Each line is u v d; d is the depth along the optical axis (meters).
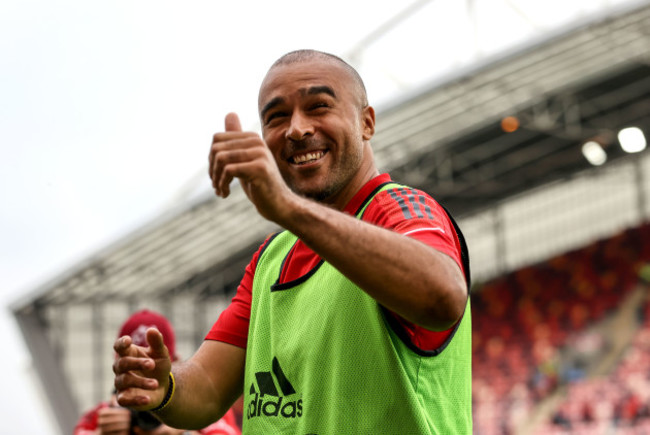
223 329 2.46
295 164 2.17
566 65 22.06
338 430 2.03
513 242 35.78
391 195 2.16
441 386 2.11
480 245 36.22
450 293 1.81
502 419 27.84
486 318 33.62
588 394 26.73
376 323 2.03
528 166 31.59
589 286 32.28
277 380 2.19
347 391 2.04
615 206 34.53
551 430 26.03
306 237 1.75
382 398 2.02
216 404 2.38
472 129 25.38
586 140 29.81
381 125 22.25
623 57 22.66
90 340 27.83
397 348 2.02
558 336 30.83
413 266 1.78
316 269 2.20
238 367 2.44
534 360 30.16
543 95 24.12
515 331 32.19
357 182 2.27
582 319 31.09
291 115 2.18
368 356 2.03
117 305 28.83
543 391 27.94
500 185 33.09
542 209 35.53
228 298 32.03
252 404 2.23
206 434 4.02
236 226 25.84
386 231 1.83
